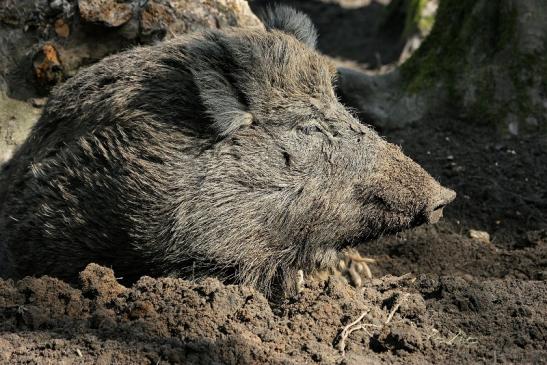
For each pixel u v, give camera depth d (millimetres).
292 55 9914
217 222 9586
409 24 21141
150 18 12633
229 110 9422
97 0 12547
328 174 9844
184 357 7625
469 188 13781
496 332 8516
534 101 14930
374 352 8242
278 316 8797
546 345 8273
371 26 24797
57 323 8312
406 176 9953
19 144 12750
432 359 8062
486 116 15250
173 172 9539
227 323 8250
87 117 10141
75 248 10016
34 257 10367
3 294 8742
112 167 9688
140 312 8328
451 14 15984
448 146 14930
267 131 9711
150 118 9727
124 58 10477
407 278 10156
